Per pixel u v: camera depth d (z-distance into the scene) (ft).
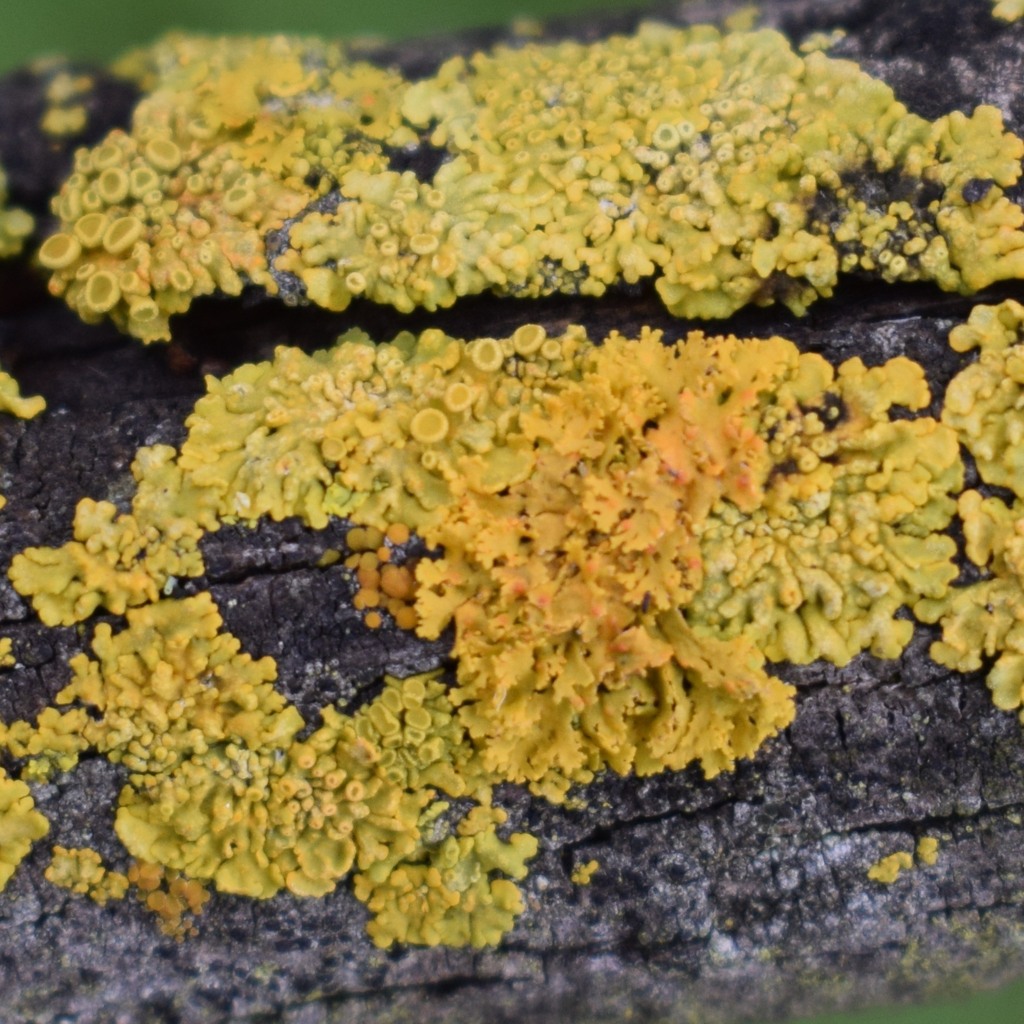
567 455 0.55
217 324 0.57
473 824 0.57
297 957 0.58
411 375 0.56
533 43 0.59
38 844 0.56
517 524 0.55
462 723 0.56
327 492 0.55
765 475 0.55
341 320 0.57
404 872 0.57
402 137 0.57
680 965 0.58
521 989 0.58
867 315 0.56
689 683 0.56
